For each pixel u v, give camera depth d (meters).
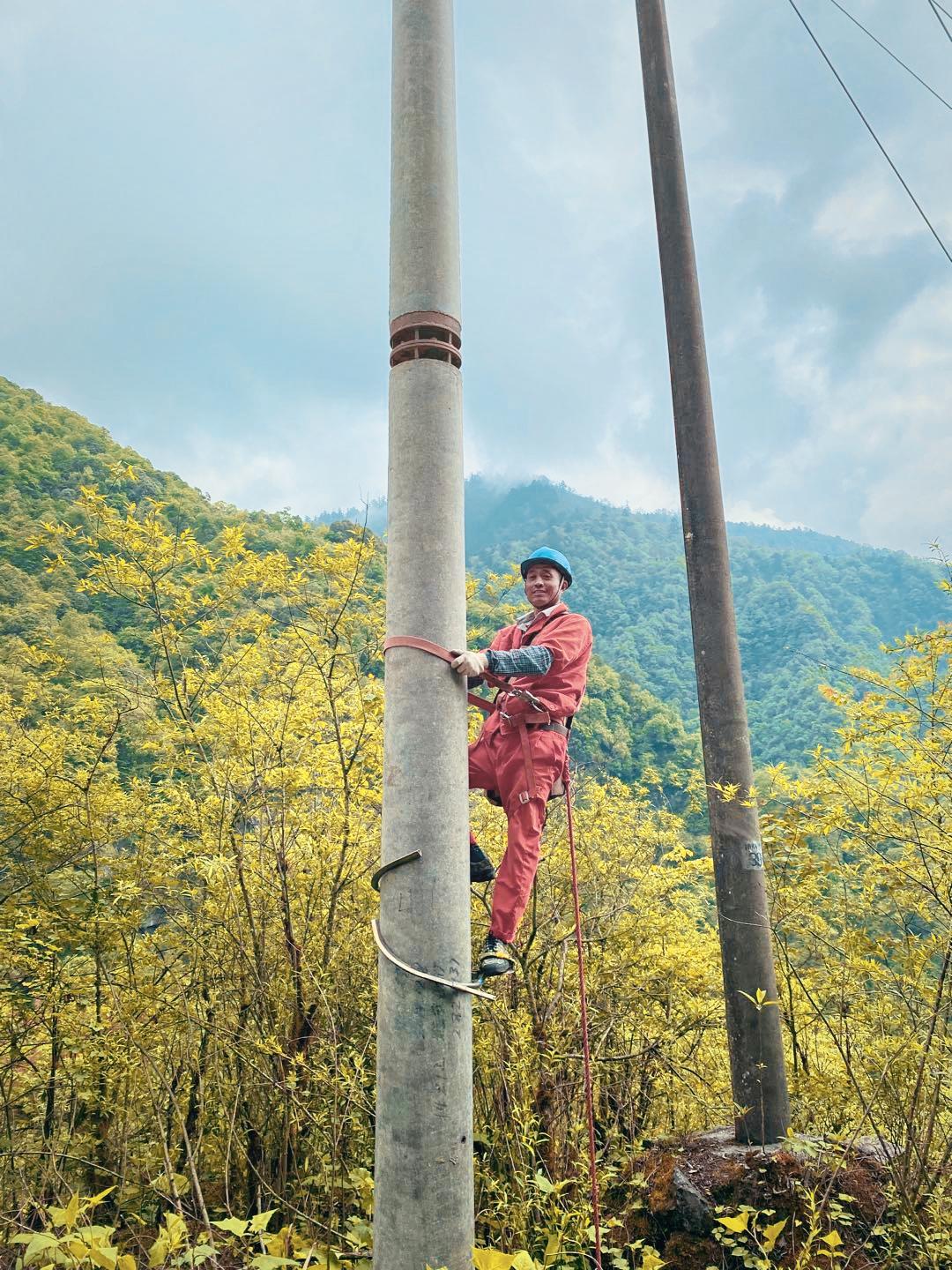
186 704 5.83
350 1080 3.93
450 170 2.74
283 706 5.87
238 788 5.52
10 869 5.52
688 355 5.88
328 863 5.32
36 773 5.71
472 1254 2.05
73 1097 5.33
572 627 3.12
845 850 5.19
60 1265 2.65
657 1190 4.15
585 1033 2.58
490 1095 4.48
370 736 5.44
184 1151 4.69
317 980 4.59
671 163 6.24
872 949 4.57
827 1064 5.40
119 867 5.62
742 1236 3.74
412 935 2.21
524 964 4.64
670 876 6.95
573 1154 3.96
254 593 5.91
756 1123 4.56
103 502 5.71
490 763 3.07
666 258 6.09
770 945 5.03
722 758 5.27
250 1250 3.12
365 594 5.59
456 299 2.64
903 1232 3.61
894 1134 4.13
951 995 4.45
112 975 5.47
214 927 5.20
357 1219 3.12
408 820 2.27
